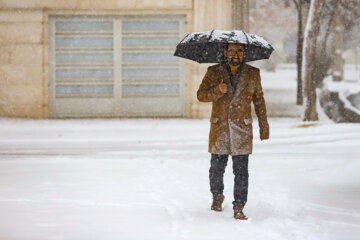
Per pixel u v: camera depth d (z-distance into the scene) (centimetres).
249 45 1688
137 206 1698
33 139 3884
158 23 5619
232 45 1617
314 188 2064
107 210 1628
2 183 2164
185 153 3206
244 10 5594
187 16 5584
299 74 7388
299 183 2175
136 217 1535
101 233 1343
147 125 4806
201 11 5531
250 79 1634
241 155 1609
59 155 3138
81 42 5600
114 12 5572
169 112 5644
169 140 3831
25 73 5519
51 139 3891
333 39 10450
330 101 7406
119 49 5628
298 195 1925
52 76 5588
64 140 3838
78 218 1513
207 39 1597
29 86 5522
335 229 1427
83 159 2923
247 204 1761
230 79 1639
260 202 1753
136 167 2630
